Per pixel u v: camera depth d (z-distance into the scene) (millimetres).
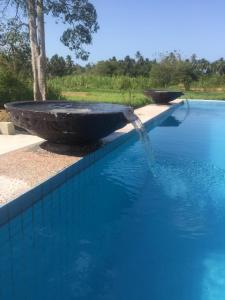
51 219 4707
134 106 15281
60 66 46062
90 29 11984
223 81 31641
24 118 6137
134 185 6152
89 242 4203
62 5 11031
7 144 6988
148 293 3365
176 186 6160
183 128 11859
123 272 3643
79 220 4750
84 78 30188
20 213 4285
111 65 46719
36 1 10211
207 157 8070
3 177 4961
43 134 6262
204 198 5668
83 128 6004
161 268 3758
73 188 5766
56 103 7766
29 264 3670
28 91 11898
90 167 6438
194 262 3893
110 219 4840
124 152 8188
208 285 3514
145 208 5234
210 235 4512
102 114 5938
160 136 10367
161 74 31188
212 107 18500
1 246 3969
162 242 4293
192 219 4938
